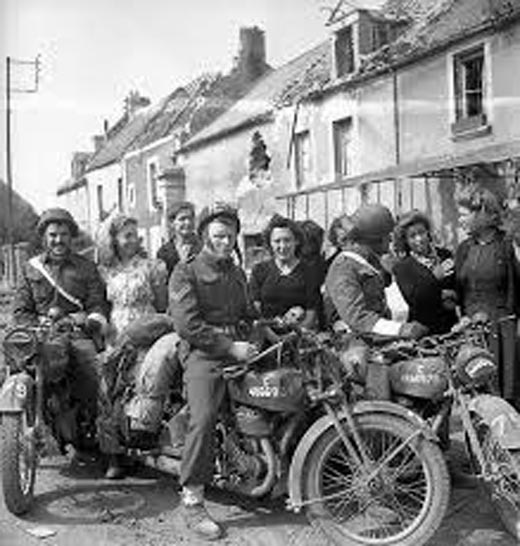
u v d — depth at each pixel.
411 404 3.61
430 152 9.74
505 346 4.29
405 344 3.60
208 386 3.57
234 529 3.69
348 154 9.25
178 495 4.13
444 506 3.33
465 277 4.43
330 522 3.40
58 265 4.38
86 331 4.26
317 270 4.48
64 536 3.64
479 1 9.64
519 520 3.40
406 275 4.34
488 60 9.53
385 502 3.43
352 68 9.24
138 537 3.62
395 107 9.54
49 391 4.17
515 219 4.75
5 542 3.57
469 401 3.43
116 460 4.37
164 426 3.90
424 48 9.59
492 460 3.36
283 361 3.60
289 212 8.76
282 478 3.54
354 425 3.39
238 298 3.79
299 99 8.84
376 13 9.50
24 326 3.97
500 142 9.34
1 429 3.94
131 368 4.05
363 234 3.77
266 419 3.53
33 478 3.95
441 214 8.91
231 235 3.73
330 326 4.36
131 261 4.71
